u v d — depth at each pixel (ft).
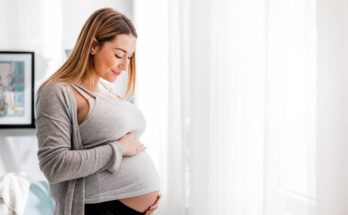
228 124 5.27
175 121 7.55
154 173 4.83
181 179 7.23
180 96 7.24
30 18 8.89
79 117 4.23
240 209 5.03
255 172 4.76
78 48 4.36
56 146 3.90
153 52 8.34
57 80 4.19
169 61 7.68
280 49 4.23
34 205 7.47
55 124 3.95
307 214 3.98
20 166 8.89
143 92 8.45
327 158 3.80
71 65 4.35
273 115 4.31
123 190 4.37
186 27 7.02
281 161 4.25
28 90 8.82
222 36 5.42
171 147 7.61
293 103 4.15
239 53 5.03
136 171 4.53
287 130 4.20
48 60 8.95
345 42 3.76
